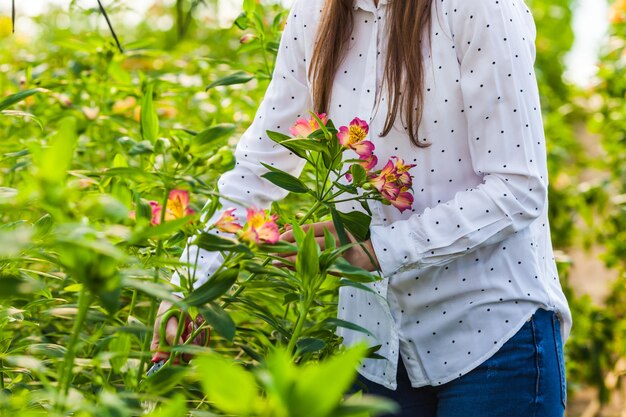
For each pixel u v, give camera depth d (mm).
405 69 1559
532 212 1528
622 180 4125
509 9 1545
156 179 1318
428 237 1512
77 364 1180
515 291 1563
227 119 2771
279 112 1730
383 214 1628
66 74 2727
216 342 2055
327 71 1629
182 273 1542
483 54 1521
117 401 1007
